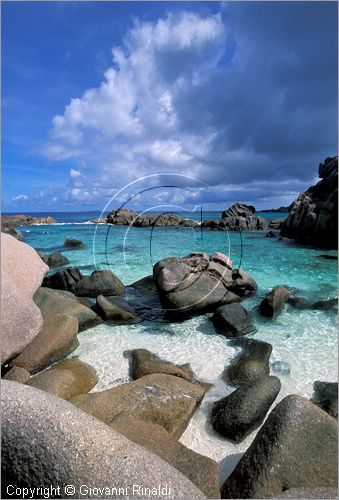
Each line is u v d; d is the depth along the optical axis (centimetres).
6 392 272
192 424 450
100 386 536
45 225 4228
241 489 310
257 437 346
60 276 1027
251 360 590
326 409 475
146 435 378
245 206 3753
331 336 708
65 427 258
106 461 246
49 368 571
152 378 495
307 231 2319
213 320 774
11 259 709
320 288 1088
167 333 731
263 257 1723
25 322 560
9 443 251
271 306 805
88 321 752
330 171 3153
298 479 311
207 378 556
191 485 251
